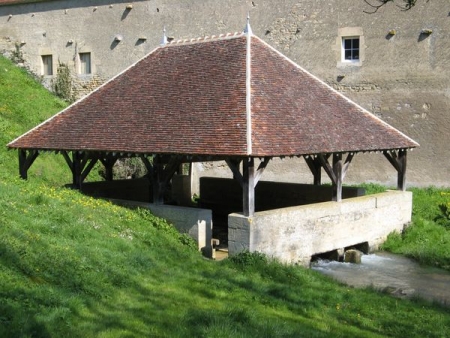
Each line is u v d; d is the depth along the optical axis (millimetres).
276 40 18312
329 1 17453
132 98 12328
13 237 7926
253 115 10211
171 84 12023
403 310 8398
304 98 11602
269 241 10320
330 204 11727
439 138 16125
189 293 7957
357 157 17250
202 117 10719
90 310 6723
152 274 8648
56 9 22656
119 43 21266
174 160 11352
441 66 15984
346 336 6945
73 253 8250
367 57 16984
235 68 11344
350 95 17328
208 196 16000
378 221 12906
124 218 10906
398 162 13719
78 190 12844
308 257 11195
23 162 13328
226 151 9680
